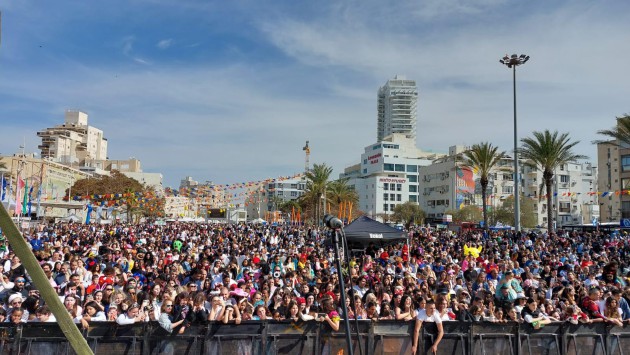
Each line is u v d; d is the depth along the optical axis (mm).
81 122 146875
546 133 41469
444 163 105250
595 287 11203
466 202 97250
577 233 37375
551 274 15516
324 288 10852
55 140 126625
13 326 7387
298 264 17547
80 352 1463
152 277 13586
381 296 10453
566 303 10930
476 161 47594
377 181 132750
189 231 40219
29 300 8484
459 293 10953
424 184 112562
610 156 72562
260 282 13062
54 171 73688
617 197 74938
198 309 8141
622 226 47219
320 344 8188
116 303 8703
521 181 98938
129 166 138625
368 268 15562
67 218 51812
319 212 68750
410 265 17203
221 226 57281
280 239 33969
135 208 74750
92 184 71875
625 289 11531
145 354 7770
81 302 9266
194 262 16266
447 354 8359
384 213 126625
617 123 42000
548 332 8688
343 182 79500
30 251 1418
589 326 8883
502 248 24578
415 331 8328
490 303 10266
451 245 26734
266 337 8117
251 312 9336
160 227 46625
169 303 8180
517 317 9742
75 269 11867
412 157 140875
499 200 96500
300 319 8234
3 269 12531
